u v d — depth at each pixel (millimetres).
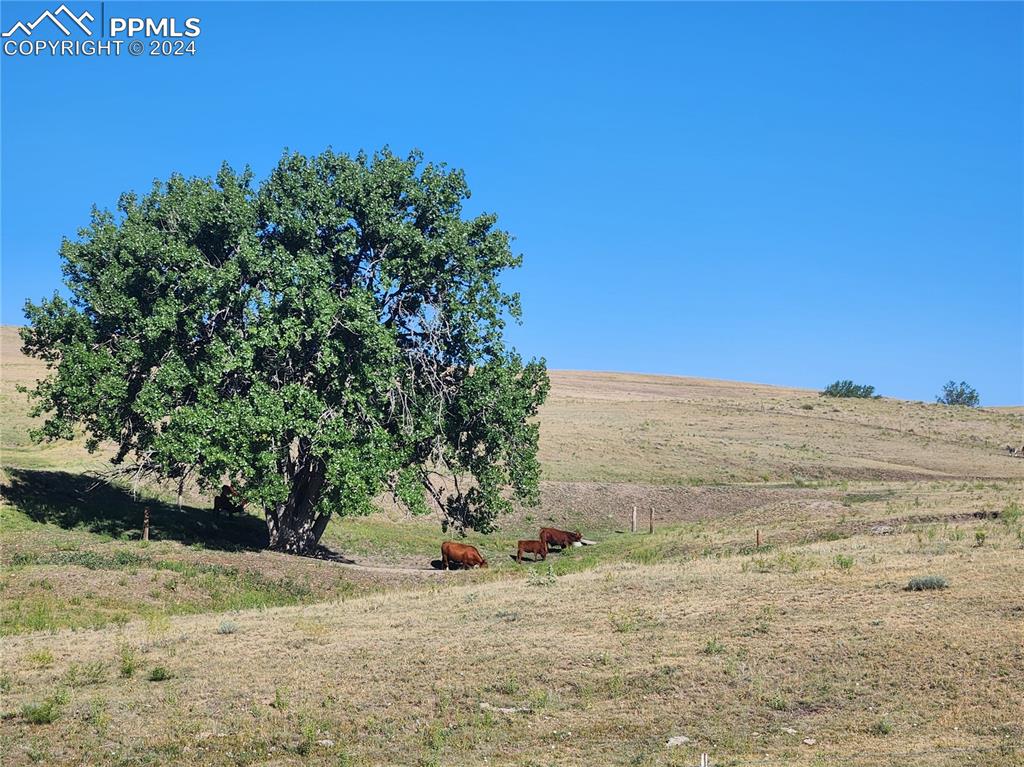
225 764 14695
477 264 38469
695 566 28719
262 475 36812
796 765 13375
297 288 36125
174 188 39875
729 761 13844
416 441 38188
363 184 37875
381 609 25391
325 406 36625
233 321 37875
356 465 35969
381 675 18625
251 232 37938
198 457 36656
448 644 20562
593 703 16906
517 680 18094
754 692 16812
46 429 38188
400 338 39625
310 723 16188
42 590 28734
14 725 16328
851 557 26906
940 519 35250
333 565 37000
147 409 36469
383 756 14898
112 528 39469
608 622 21750
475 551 39781
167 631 23266
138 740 15609
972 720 14953
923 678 16750
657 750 14703
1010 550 25922
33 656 20297
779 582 24234
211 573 32750
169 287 37406
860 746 14266
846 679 17062
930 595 21328
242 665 19594
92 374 37156
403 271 37750
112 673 19359
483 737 15539
